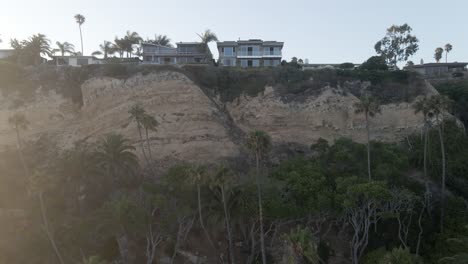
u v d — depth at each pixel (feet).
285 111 228.02
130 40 329.11
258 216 129.39
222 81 241.14
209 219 130.72
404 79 242.99
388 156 187.01
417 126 221.87
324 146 196.24
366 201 138.00
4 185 170.40
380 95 236.22
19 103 223.71
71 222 138.92
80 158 155.12
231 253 123.24
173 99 215.31
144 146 197.06
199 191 126.11
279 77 241.35
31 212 147.64
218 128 209.77
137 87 219.41
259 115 228.43
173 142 199.21
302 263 105.29
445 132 213.05
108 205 135.95
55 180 149.69
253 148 122.21
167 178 146.20
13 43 281.33
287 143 216.13
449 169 192.03
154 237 136.05
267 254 140.67
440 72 358.43
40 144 208.33
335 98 232.32
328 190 143.13
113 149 161.68
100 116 213.66
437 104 171.32
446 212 164.35
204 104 217.56
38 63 281.95
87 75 232.94
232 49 319.68
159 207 130.52
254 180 145.79
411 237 149.59
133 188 163.63
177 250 136.26
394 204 148.15
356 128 225.15
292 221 141.08
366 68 267.59
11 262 128.67
